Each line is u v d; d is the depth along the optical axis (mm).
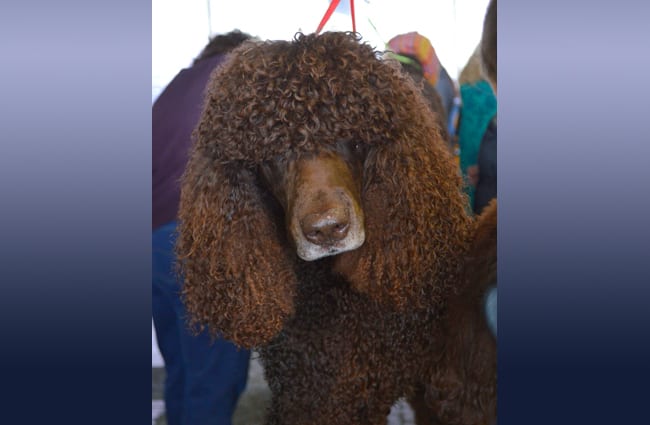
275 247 1873
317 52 1738
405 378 2008
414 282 1866
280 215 1867
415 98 1896
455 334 1985
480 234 2037
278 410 2051
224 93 1775
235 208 1835
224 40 2141
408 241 1835
